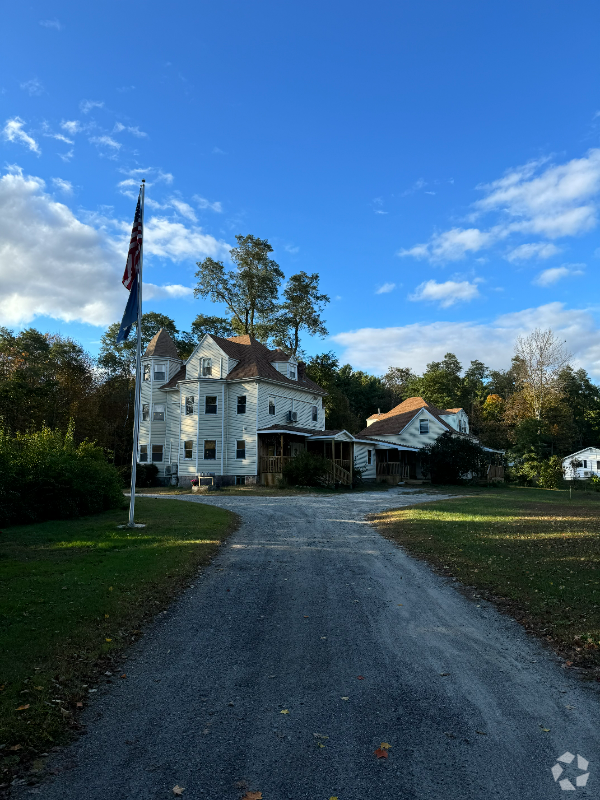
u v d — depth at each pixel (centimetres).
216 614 738
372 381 7769
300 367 4078
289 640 636
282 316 4897
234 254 4612
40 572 902
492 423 6128
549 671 536
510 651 593
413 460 4262
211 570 994
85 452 1923
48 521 1567
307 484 3055
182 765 378
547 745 398
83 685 507
